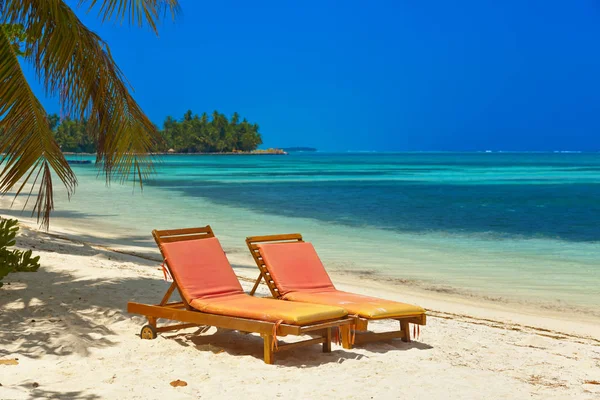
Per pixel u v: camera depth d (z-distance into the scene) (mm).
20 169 6133
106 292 7051
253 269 10758
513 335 6539
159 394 4035
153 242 14211
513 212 23391
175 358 4914
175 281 5457
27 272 7867
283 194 33062
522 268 11344
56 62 6320
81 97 6516
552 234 16688
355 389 4234
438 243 14742
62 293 6887
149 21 6891
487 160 169500
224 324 5039
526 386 4555
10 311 6117
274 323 4773
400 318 5570
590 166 106562
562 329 7070
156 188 37875
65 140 108438
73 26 6406
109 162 6996
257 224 18344
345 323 5133
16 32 6645
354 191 36562
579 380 4832
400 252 13219
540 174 69938
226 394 4090
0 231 7840
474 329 6719
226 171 75000
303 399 4016
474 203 27906
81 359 4805
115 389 4086
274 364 4840
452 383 4469
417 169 88312
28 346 5062
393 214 22188
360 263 11750
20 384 4113
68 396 3914
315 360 4988
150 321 5543
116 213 21188
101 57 6676
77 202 25812
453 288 9477
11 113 6051
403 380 4484
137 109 6977
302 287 5977
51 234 13617
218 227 17422
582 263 11930
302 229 17312
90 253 10898
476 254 13008
